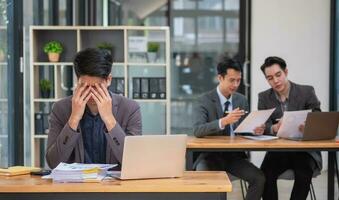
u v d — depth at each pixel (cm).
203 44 716
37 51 570
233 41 694
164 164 233
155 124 633
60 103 275
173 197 219
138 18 698
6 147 501
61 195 219
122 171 228
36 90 561
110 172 249
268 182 397
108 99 255
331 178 394
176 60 710
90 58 248
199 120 401
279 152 402
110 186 215
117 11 691
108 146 264
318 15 651
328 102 655
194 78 712
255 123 383
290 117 378
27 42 553
